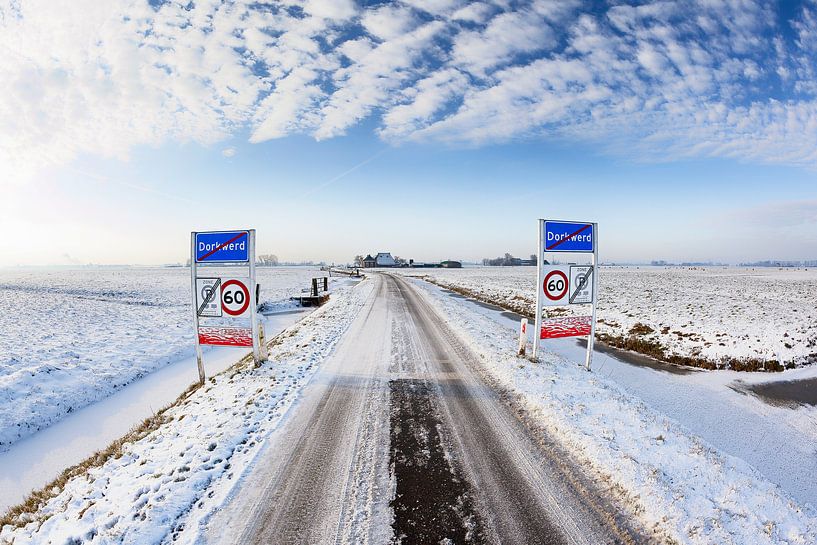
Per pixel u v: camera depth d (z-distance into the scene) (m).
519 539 3.46
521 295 25.12
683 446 5.15
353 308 19.70
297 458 4.86
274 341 12.93
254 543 3.43
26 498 5.16
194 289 8.77
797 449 6.16
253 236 8.57
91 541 3.56
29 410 7.64
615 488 4.21
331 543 3.41
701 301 23.30
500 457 4.88
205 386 8.23
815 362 10.56
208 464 4.73
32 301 24.56
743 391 8.62
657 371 9.99
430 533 3.53
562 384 7.51
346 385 7.66
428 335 12.73
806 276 59.62
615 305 21.45
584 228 9.07
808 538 3.52
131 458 5.20
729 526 3.61
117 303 24.97
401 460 4.80
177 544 3.44
